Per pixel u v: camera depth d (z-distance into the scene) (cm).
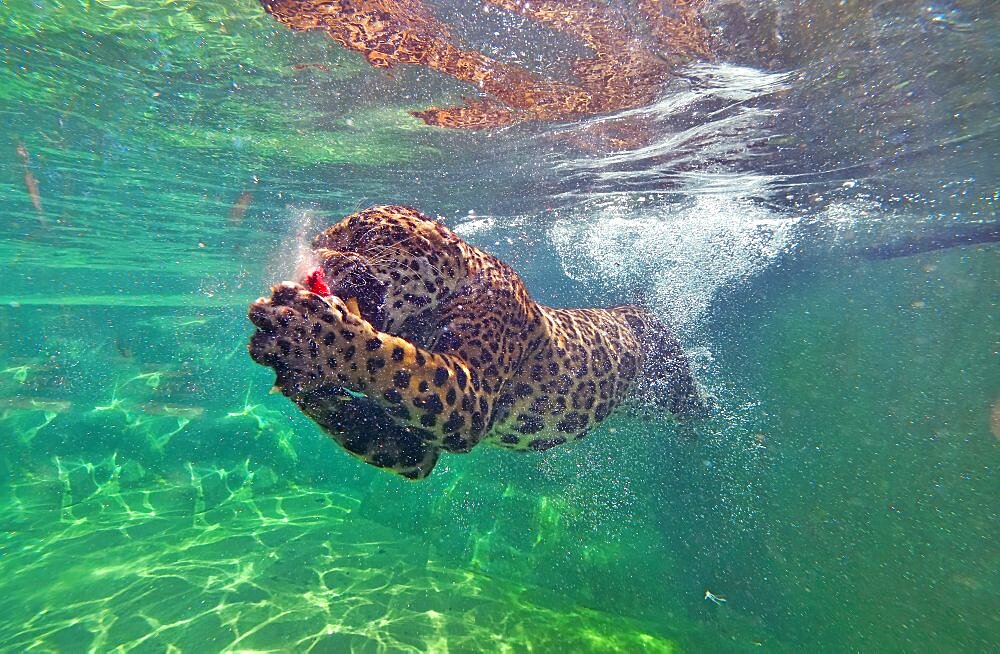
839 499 243
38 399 303
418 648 139
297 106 193
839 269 670
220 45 154
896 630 171
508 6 129
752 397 352
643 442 233
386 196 321
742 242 478
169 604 157
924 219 409
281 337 62
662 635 161
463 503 221
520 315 108
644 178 286
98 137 224
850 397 385
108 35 150
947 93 175
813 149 236
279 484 271
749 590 191
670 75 163
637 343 170
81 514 232
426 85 175
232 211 351
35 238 436
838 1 124
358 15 136
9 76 173
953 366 456
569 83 170
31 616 153
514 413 121
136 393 318
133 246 473
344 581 173
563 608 169
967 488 252
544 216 389
